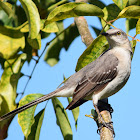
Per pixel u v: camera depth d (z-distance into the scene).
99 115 9.66
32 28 8.97
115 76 10.59
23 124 9.45
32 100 9.89
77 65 10.21
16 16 11.82
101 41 10.12
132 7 8.84
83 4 8.76
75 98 10.27
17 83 10.30
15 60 10.40
